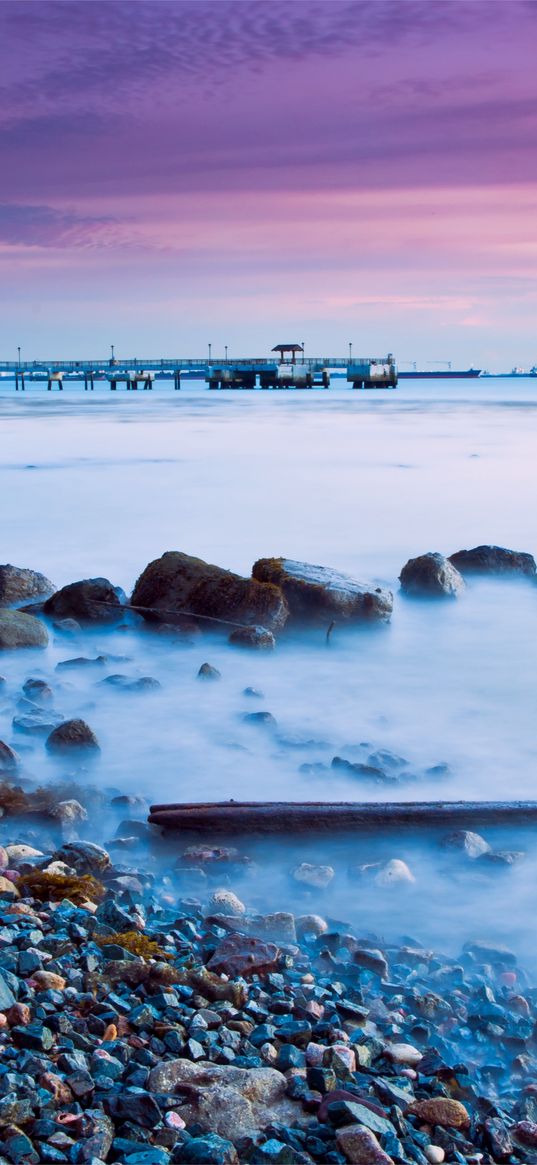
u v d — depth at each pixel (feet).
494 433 212.23
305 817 24.64
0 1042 14.42
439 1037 16.33
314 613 46.88
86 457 149.38
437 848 24.44
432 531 81.66
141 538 76.64
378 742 32.94
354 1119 13.37
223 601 47.24
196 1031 15.26
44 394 559.38
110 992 16.26
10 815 25.29
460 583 56.18
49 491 106.42
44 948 17.57
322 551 72.13
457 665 42.60
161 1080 13.85
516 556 60.85
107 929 18.83
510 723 35.09
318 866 23.03
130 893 20.88
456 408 354.33
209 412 316.40
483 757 31.50
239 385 617.21
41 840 24.04
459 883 22.66
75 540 75.66
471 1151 13.56
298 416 290.15
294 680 40.24
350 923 20.67
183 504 96.78
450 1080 15.10
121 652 43.91
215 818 24.57
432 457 152.25
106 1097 13.30
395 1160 12.98
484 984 18.45
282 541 76.07
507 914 21.34
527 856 24.08
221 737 32.65
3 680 37.47
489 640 46.98
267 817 24.64
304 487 112.27
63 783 27.73
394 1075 15.06
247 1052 15.02
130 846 24.02
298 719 35.17
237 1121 13.37
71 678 39.32
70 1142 12.46
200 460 144.97
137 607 48.52
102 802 26.71
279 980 17.42
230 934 18.71
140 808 26.48
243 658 43.16
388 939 20.22
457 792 28.27
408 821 24.95
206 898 21.59
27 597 52.31
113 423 248.73
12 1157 12.09
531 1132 13.98
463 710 36.58
